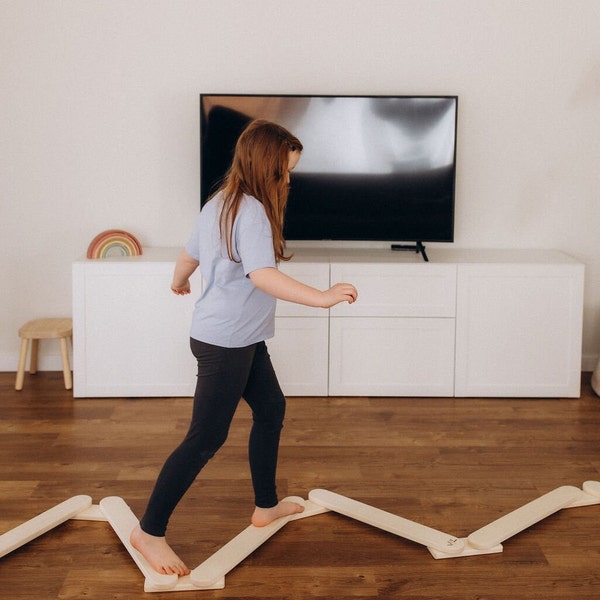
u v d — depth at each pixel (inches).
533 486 120.6
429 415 150.9
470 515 111.5
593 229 174.9
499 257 164.4
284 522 107.0
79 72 168.4
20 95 168.7
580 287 158.1
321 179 163.5
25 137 170.1
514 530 104.1
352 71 169.5
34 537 103.2
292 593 93.0
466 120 171.2
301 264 156.3
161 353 158.9
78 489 118.6
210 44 168.2
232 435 139.6
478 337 159.6
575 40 168.9
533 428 144.6
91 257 162.6
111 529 106.8
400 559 100.0
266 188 91.1
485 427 144.9
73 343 158.2
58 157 171.0
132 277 156.4
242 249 88.3
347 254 167.0
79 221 173.5
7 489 118.4
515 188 173.3
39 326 166.2
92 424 145.1
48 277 175.2
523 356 160.2
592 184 173.3
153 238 174.6
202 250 93.5
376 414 151.2
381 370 160.6
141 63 168.6
